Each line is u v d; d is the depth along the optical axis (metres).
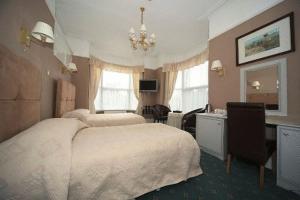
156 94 5.88
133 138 1.62
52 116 2.37
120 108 5.75
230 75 2.75
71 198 0.99
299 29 1.88
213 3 2.77
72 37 4.13
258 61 2.32
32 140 1.04
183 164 1.62
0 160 0.88
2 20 1.11
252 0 2.41
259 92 2.29
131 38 2.58
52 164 0.95
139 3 2.73
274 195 1.54
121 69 5.65
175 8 2.88
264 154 1.61
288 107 1.96
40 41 1.80
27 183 0.86
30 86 1.47
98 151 1.23
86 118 2.70
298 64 1.88
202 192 1.58
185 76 5.06
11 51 1.19
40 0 1.84
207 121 2.67
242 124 1.76
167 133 1.85
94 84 4.95
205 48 4.25
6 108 1.10
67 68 3.18
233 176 1.92
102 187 1.11
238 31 2.62
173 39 4.19
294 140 1.55
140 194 1.30
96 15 3.11
